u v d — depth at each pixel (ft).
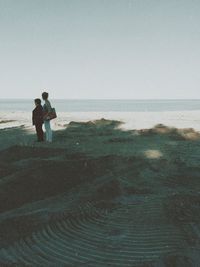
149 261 11.94
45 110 34.83
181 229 14.33
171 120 65.62
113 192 19.11
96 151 28.96
